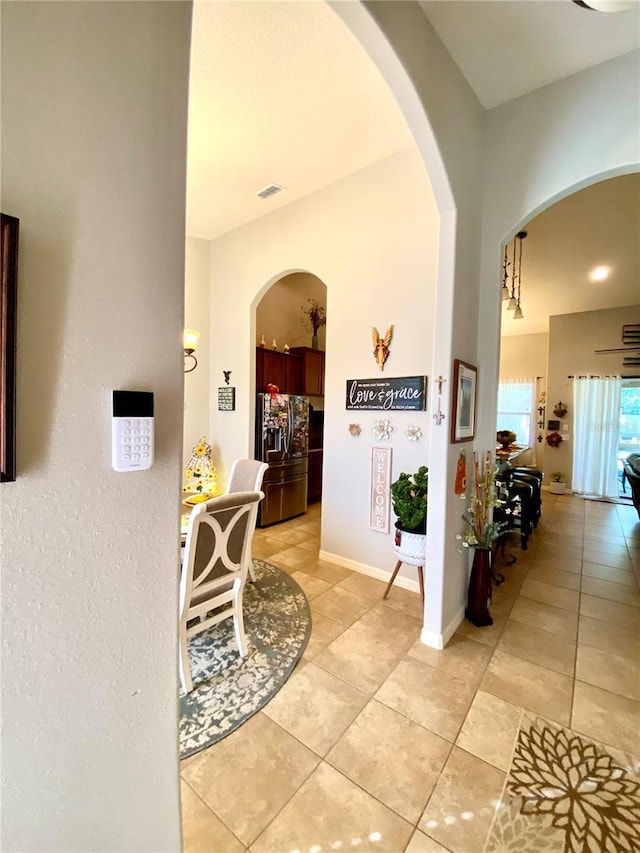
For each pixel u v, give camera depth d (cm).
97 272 64
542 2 168
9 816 59
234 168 297
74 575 64
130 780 75
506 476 375
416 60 165
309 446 548
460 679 190
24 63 53
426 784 137
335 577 305
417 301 276
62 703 64
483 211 243
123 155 66
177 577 80
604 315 641
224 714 166
